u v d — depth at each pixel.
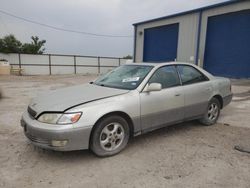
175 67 4.55
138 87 3.86
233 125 5.16
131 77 4.21
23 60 27.64
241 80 14.32
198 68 5.00
